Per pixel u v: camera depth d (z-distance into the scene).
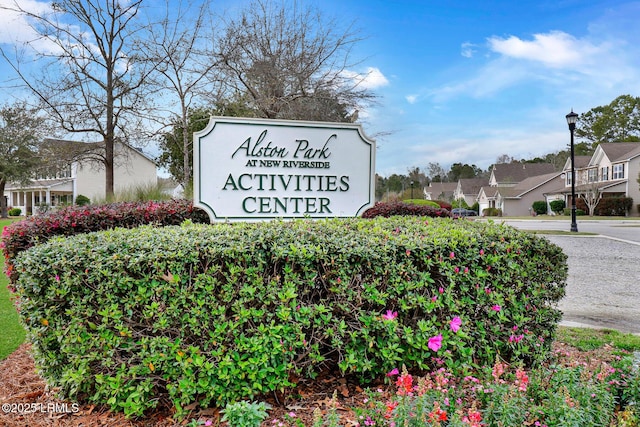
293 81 11.24
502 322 2.58
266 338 2.12
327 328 2.27
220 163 3.91
